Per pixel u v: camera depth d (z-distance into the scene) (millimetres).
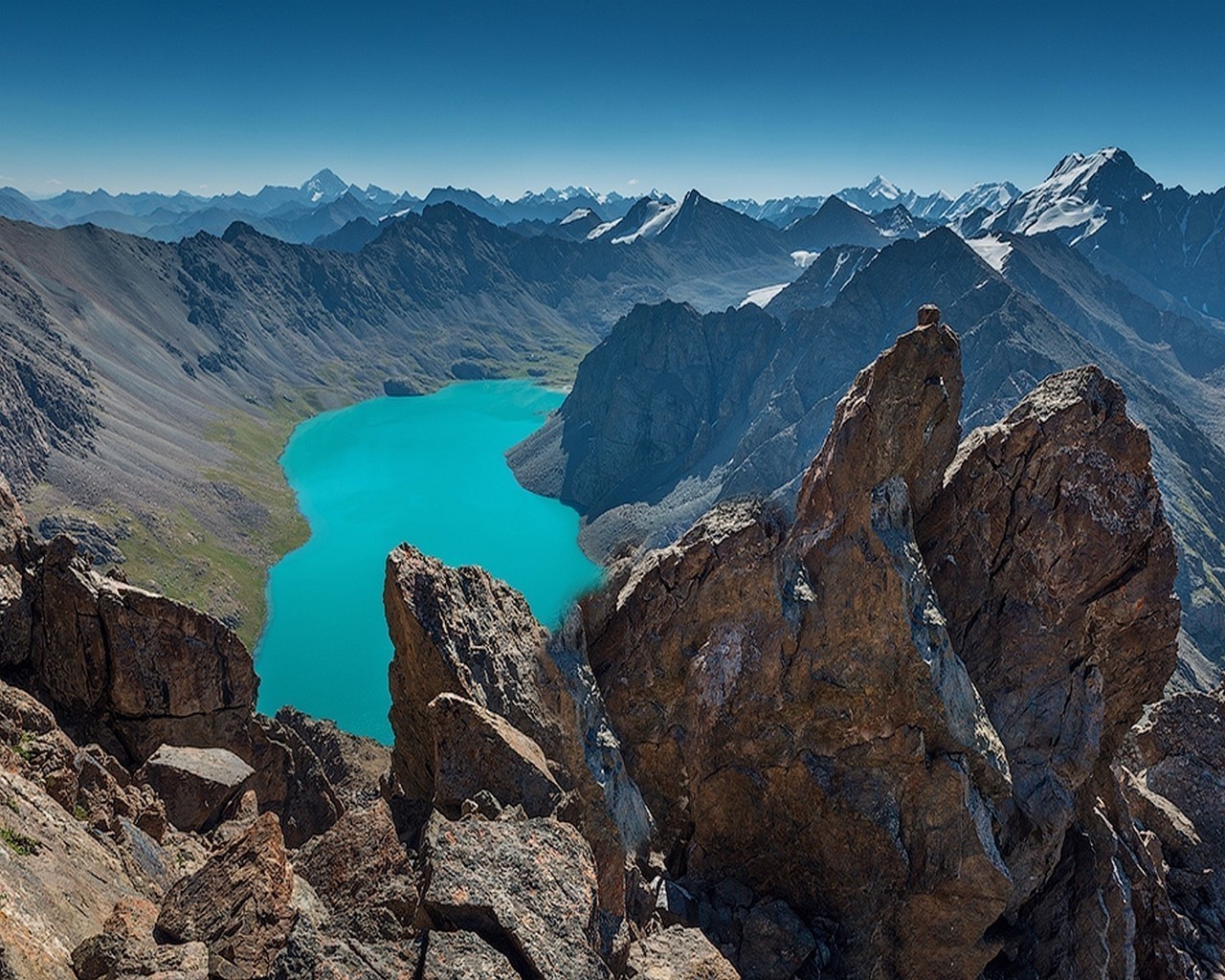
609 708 33562
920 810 30812
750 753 32312
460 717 25172
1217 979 39750
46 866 20688
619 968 21547
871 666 30984
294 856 20906
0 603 37219
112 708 37906
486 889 18656
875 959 30766
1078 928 34562
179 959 16625
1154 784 54531
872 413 32031
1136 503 35688
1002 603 36594
